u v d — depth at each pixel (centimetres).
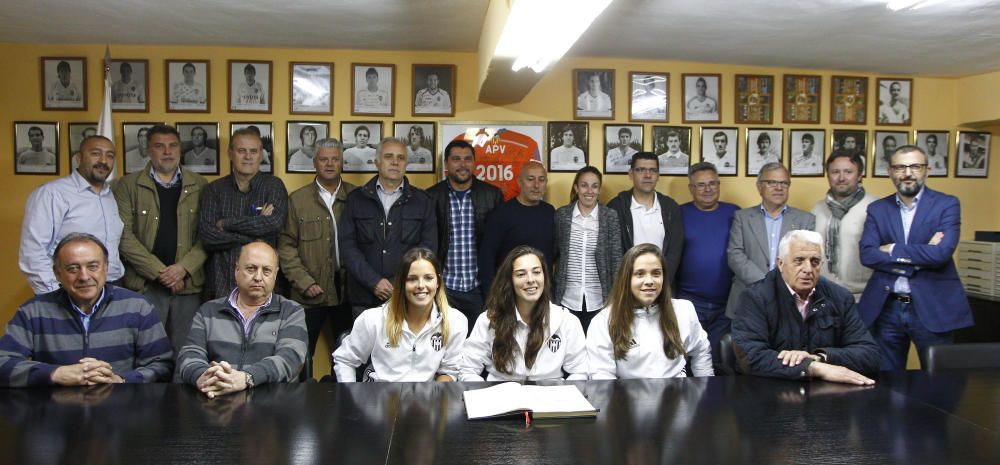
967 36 349
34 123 390
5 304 392
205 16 331
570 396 188
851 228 363
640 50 394
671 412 178
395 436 159
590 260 359
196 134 395
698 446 153
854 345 227
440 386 204
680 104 427
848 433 162
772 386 204
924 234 308
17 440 156
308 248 359
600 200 421
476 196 374
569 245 361
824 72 438
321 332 404
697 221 381
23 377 200
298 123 400
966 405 184
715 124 429
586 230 360
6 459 144
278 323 241
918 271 308
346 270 356
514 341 241
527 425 167
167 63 392
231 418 172
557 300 361
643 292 239
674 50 393
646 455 147
